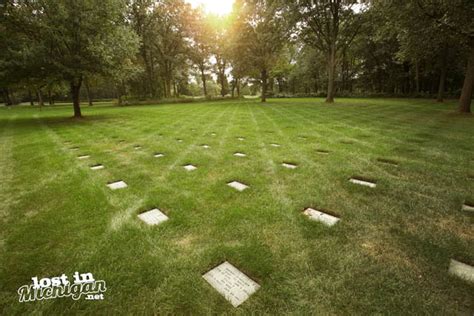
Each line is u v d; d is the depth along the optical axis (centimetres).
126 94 3341
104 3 1100
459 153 450
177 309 138
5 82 1031
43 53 967
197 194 293
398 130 700
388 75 3169
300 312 133
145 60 2938
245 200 274
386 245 190
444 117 977
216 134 691
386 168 374
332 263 171
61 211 256
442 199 268
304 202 266
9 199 287
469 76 1063
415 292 144
